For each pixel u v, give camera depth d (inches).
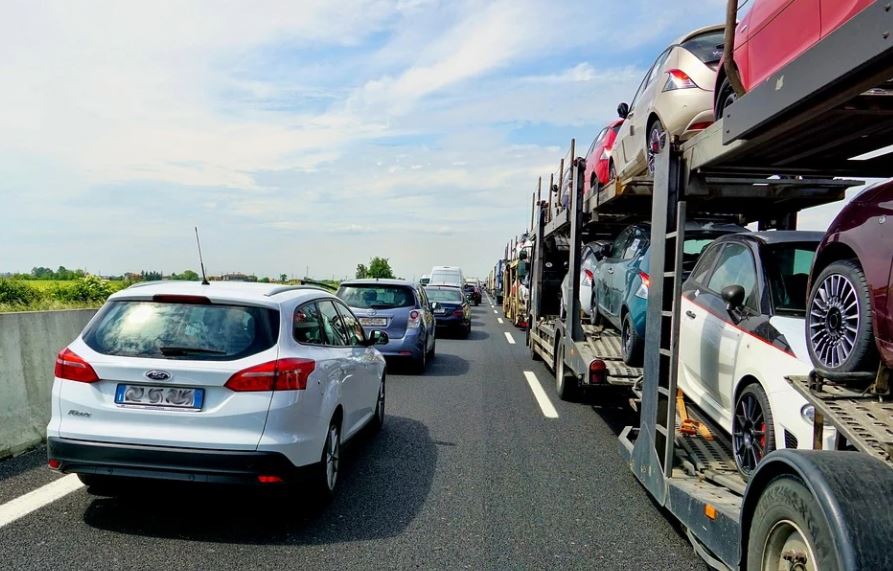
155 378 162.9
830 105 101.8
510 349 630.5
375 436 273.3
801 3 124.4
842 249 119.9
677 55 273.7
